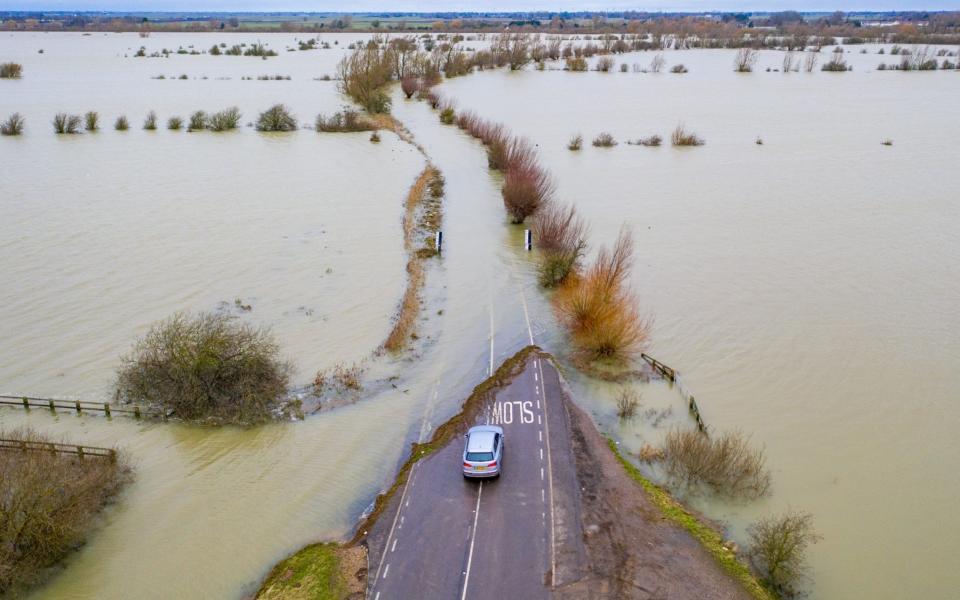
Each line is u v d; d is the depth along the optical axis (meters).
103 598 28.70
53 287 56.38
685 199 81.50
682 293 56.72
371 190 83.81
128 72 192.00
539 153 103.19
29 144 104.25
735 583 28.22
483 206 79.00
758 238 68.94
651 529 30.95
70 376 44.19
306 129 118.00
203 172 90.50
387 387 44.25
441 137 112.88
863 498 34.56
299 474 36.22
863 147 107.19
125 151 101.25
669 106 144.38
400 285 58.62
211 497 34.53
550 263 58.12
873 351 48.22
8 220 71.31
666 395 43.09
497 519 31.27
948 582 29.75
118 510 33.59
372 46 191.12
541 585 27.62
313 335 50.09
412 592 27.56
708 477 34.78
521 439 37.50
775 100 152.12
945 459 37.62
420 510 32.06
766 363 46.62
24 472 31.19
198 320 46.53
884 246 66.88
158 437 39.00
